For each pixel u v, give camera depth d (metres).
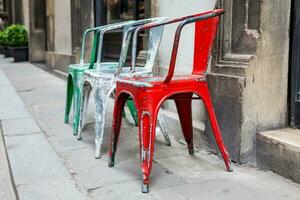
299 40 2.94
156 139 3.72
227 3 3.04
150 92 2.59
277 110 2.99
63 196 2.56
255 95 2.90
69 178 2.85
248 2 2.91
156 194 2.54
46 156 3.32
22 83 7.92
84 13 6.95
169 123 3.84
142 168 2.60
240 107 2.88
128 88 2.77
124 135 3.89
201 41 2.88
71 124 4.41
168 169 2.95
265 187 2.59
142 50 4.62
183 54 3.80
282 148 2.71
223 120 3.05
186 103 3.14
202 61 2.86
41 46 12.80
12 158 3.29
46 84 7.69
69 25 8.08
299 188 2.57
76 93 3.87
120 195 2.55
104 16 6.70
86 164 3.13
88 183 2.76
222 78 3.03
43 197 2.55
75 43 7.45
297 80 2.97
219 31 3.10
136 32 2.82
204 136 3.33
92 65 3.76
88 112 4.96
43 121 4.59
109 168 3.03
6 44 13.59
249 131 2.92
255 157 2.96
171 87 2.66
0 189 2.83
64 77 8.10
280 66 2.96
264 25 2.85
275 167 2.79
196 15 2.56
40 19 12.68
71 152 3.43
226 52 3.08
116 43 6.28
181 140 3.66
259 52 2.87
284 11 2.91
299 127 3.01
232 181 2.70
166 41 4.10
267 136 2.84
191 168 2.96
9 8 19.42
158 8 4.27
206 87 2.79
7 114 5.00
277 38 2.91
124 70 3.49
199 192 2.55
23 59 13.45
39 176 2.89
